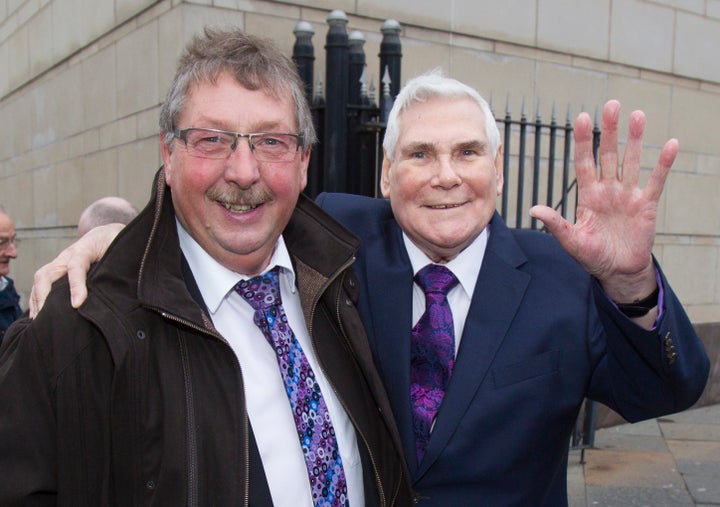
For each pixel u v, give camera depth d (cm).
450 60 441
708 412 573
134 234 146
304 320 173
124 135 441
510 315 176
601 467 441
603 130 151
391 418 164
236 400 142
